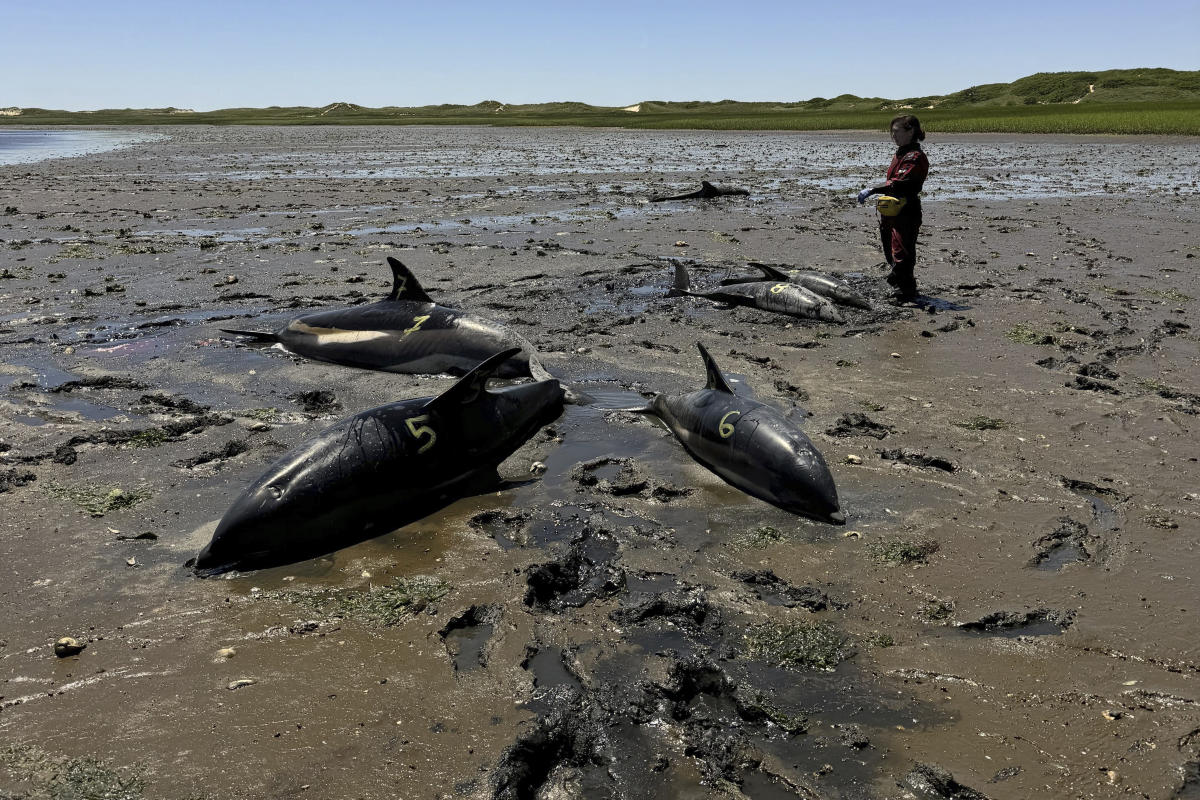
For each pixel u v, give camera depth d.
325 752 3.84
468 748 3.86
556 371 9.18
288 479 5.61
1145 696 4.16
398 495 6.05
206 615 4.91
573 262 15.00
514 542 5.74
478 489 6.50
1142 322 10.73
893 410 7.95
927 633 4.72
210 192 26.89
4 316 11.57
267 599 5.07
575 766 3.84
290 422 7.79
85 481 6.59
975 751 3.84
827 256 15.37
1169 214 19.77
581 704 4.15
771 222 19.42
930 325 10.77
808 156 42.09
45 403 8.30
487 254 15.75
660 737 3.98
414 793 3.60
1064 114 72.81
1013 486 6.39
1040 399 8.15
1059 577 5.21
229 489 6.46
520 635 4.73
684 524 5.93
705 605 4.99
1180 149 41.75
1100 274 13.49
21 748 3.88
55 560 5.48
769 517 6.00
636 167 35.97
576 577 5.37
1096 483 6.39
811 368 9.22
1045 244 16.16
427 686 4.30
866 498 6.23
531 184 28.98
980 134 56.53
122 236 18.22
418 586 5.19
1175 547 5.50
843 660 4.51
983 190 25.55
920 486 6.41
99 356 9.76
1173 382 8.57
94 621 4.86
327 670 4.42
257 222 20.20
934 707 4.14
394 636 4.71
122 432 7.48
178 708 4.14
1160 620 4.75
